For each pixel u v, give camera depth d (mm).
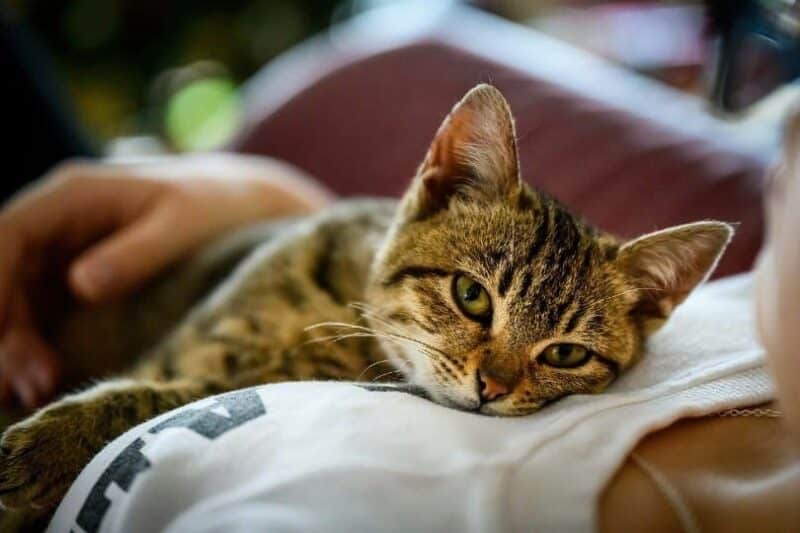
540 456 240
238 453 243
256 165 525
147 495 238
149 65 764
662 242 329
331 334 356
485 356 320
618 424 252
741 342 290
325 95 571
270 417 252
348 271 374
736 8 379
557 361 324
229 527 227
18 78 492
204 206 454
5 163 485
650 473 245
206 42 775
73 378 437
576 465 239
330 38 772
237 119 721
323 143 555
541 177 468
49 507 294
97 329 434
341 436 243
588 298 327
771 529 236
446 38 568
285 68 702
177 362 353
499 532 223
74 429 302
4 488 288
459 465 235
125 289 419
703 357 289
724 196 416
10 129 486
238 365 346
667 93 552
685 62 627
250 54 801
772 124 417
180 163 497
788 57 366
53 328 436
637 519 234
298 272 374
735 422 261
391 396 267
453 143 346
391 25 736
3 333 399
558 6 769
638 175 447
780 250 231
